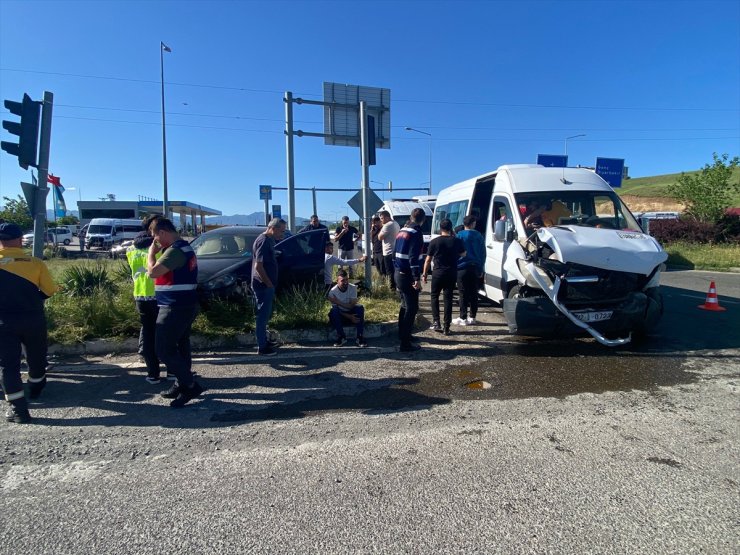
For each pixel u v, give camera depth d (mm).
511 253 6500
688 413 4230
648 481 3139
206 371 5566
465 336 7074
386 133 11297
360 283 9414
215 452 3645
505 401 4570
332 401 4645
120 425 4156
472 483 3141
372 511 2846
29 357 4586
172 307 4387
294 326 6887
